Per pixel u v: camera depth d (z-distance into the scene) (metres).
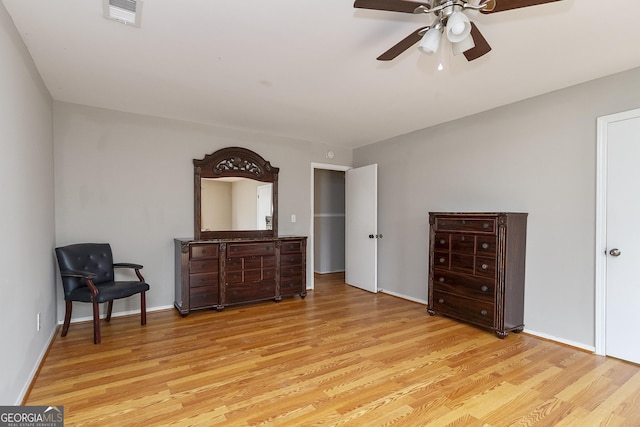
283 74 2.68
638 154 2.52
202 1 1.76
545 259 3.07
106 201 3.57
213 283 3.81
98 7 1.81
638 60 2.42
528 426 1.80
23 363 2.04
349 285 5.30
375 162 5.05
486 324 3.15
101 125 3.53
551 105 3.02
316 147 5.10
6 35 1.80
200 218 4.09
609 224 2.67
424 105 3.40
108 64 2.50
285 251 4.32
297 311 3.87
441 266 3.62
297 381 2.25
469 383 2.24
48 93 3.02
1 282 1.67
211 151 4.21
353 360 2.58
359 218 5.09
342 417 1.86
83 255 3.17
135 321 3.46
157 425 1.77
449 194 3.94
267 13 1.87
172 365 2.46
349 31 2.05
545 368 2.46
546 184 3.05
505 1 1.44
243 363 2.51
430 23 1.96
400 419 1.85
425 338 3.04
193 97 3.21
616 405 2.00
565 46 2.21
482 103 3.34
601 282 2.70
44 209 2.77
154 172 3.84
